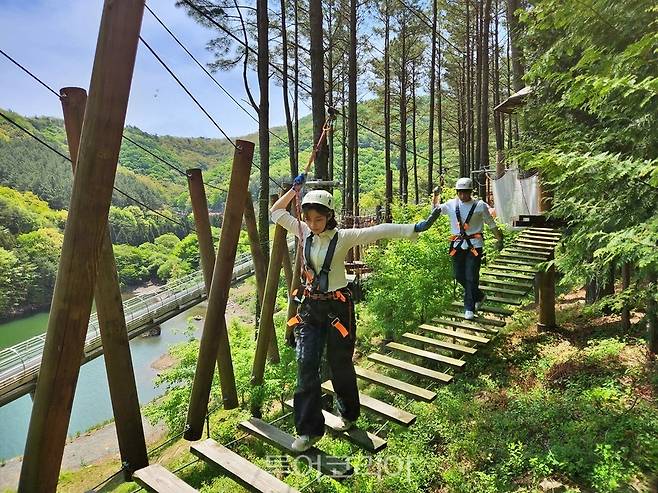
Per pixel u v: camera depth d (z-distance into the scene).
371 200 32.88
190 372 7.07
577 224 5.21
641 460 3.74
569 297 8.95
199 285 18.95
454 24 22.42
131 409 2.93
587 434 4.16
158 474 2.77
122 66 2.08
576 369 5.48
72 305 2.08
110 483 2.95
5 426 15.05
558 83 5.51
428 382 6.38
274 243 4.52
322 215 2.75
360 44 21.94
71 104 2.69
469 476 4.08
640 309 6.57
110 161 2.10
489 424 4.77
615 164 3.23
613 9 3.62
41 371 2.11
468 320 6.00
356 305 11.38
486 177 14.76
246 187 3.37
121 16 2.06
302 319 2.90
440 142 25.03
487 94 17.69
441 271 8.02
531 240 7.80
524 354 6.42
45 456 2.11
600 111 4.06
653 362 5.11
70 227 2.09
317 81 7.84
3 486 11.17
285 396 6.32
